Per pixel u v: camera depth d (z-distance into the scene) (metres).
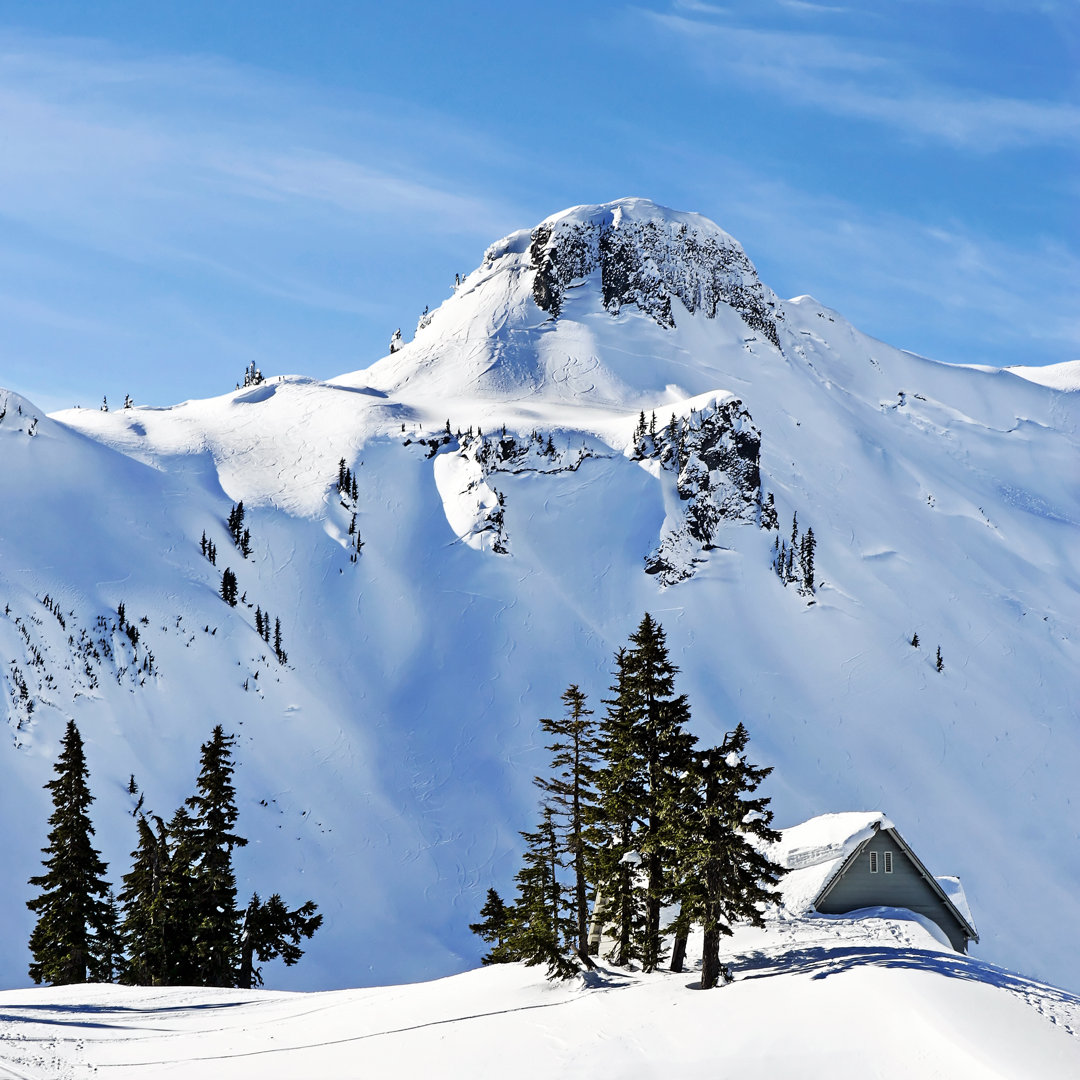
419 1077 32.50
